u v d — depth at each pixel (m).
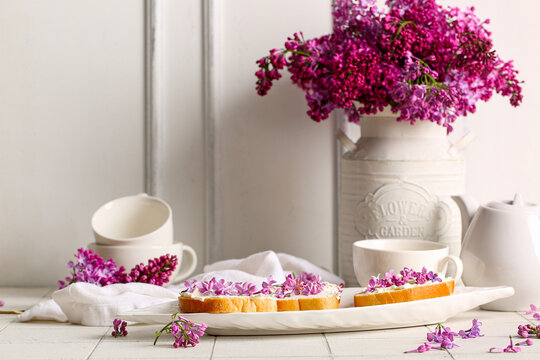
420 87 1.00
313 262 1.28
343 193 1.14
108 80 1.26
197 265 1.28
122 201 1.16
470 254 0.97
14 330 0.89
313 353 0.77
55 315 0.94
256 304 0.83
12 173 1.25
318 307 0.84
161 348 0.79
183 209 1.27
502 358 0.74
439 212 1.08
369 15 1.08
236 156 1.27
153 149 1.26
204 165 1.27
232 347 0.79
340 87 1.03
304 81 1.12
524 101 1.28
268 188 1.27
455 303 0.87
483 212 0.98
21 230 1.26
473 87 1.10
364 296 0.86
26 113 1.25
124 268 1.04
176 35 1.26
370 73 1.02
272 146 1.27
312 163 1.27
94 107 1.26
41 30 1.25
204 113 1.27
